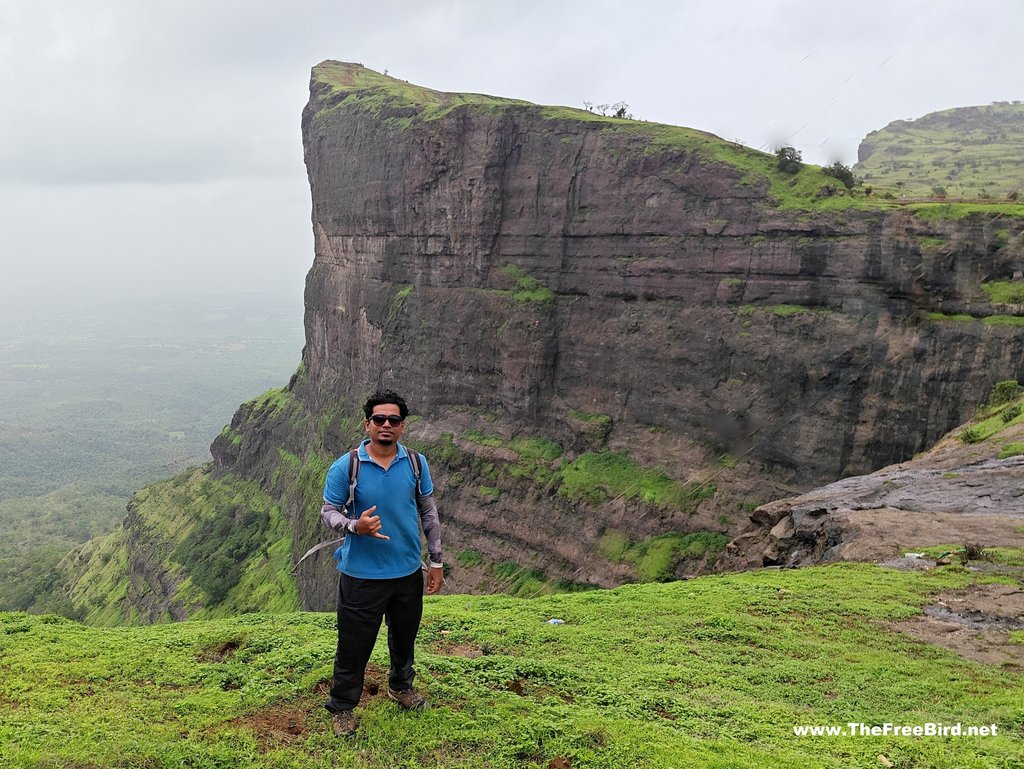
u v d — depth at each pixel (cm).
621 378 5175
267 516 9081
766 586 1642
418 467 723
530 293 5688
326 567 6619
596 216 5288
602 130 5284
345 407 7812
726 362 4538
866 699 980
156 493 12088
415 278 6588
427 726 705
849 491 2666
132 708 749
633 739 707
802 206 4247
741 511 4369
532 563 5191
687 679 1016
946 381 3634
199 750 642
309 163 9038
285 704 759
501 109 5766
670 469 4800
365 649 704
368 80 9569
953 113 17538
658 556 4522
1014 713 898
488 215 5888
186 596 8556
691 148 4778
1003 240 3572
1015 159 11619
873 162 14188
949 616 1393
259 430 10475
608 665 1070
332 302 8206
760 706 905
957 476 2503
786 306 4281
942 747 767
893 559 1866
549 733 709
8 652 937
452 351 6200
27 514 19175
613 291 5222
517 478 5472
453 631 1210
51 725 688
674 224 4822
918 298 3791
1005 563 1692
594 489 5047
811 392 4138
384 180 6762
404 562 702
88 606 10175
